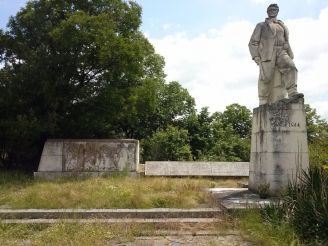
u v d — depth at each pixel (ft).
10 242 24.79
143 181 50.85
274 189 37.04
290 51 40.75
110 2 72.43
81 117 68.08
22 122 62.85
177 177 63.67
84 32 63.72
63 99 66.18
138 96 73.05
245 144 112.68
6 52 69.21
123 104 70.28
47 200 36.29
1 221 29.81
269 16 41.37
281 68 39.55
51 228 27.71
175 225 29.55
